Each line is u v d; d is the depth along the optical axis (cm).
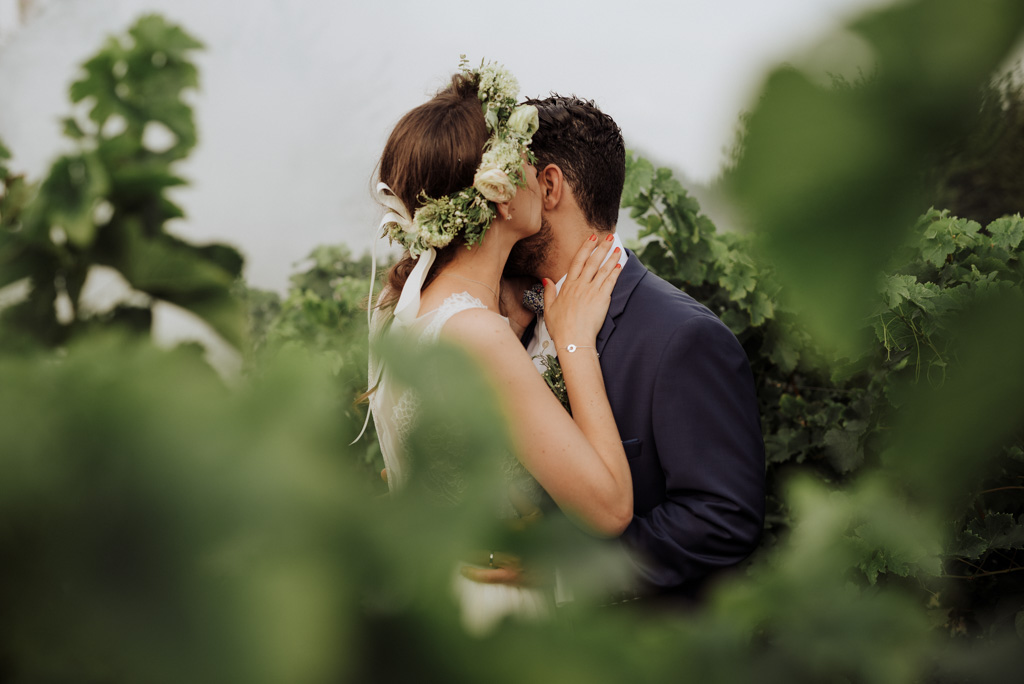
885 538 31
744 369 193
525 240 203
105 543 15
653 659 19
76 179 28
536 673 17
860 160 13
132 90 32
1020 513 101
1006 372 22
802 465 282
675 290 204
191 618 15
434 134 164
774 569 26
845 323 15
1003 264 163
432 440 18
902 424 24
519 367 152
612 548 21
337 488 16
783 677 22
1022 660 24
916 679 24
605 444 168
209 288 28
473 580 20
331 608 15
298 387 16
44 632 15
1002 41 13
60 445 15
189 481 15
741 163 14
